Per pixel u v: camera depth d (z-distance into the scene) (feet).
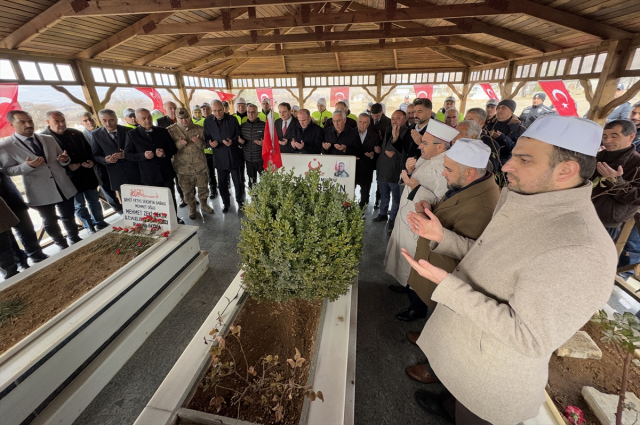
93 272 7.87
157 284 8.58
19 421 5.20
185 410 4.37
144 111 12.82
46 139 11.16
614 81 14.64
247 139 15.83
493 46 23.88
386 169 12.85
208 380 4.95
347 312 6.79
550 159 2.96
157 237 9.58
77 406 5.95
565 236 2.85
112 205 15.39
